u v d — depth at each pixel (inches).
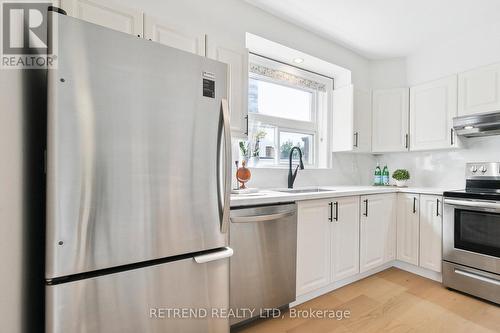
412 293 84.8
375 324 67.8
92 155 35.0
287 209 71.6
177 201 42.9
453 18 91.5
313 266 78.7
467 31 100.2
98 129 35.4
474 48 99.2
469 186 99.6
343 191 86.4
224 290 49.0
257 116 101.7
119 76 37.2
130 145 38.1
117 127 37.0
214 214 47.6
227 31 79.1
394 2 82.6
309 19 93.0
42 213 37.9
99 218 35.5
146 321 39.7
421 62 116.1
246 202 63.6
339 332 64.7
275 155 107.0
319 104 122.0
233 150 90.4
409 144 113.3
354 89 114.2
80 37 34.2
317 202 79.7
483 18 91.4
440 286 89.8
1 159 28.0
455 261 85.4
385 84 124.3
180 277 43.4
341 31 101.0
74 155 33.7
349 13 89.0
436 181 113.1
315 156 120.7
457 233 85.4
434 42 108.7
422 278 96.4
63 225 33.1
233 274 62.3
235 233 62.4
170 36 62.6
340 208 86.2
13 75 30.3
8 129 29.3
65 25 33.2
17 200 31.3
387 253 101.3
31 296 34.8
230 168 48.6
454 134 98.6
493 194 76.6
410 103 113.3
